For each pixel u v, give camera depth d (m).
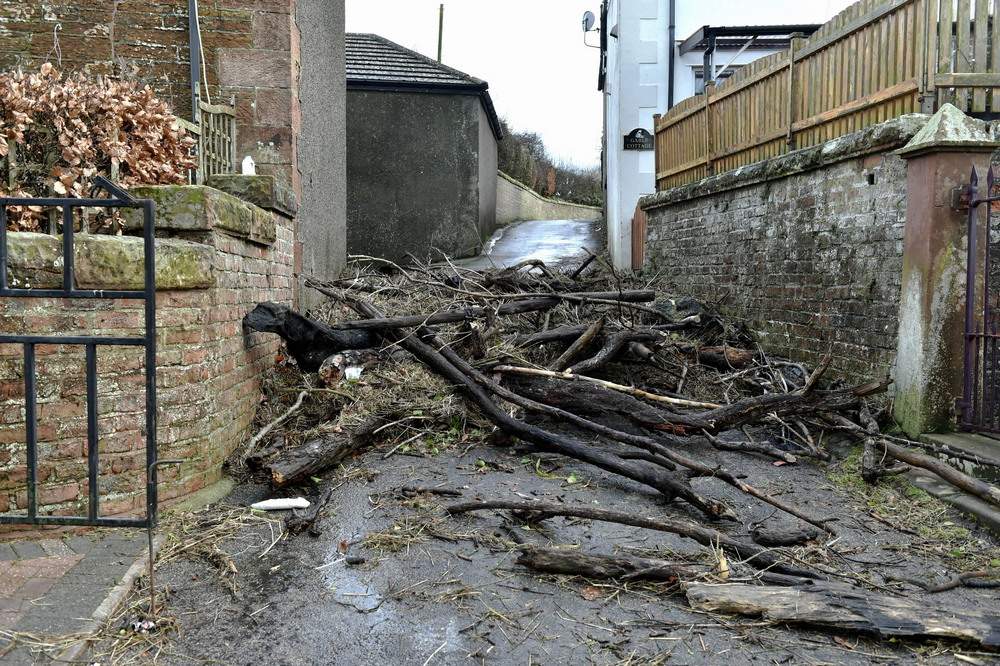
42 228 4.93
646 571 3.48
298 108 7.65
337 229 10.28
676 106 10.63
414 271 8.70
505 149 27.77
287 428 5.52
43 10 7.15
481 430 5.86
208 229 4.61
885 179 5.86
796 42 7.36
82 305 3.96
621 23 13.91
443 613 3.20
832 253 6.62
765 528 4.17
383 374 6.29
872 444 5.20
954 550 3.94
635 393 5.85
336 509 4.39
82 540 3.81
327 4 9.34
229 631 3.03
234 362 5.15
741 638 3.03
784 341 7.50
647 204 11.36
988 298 5.24
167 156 5.62
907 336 5.49
